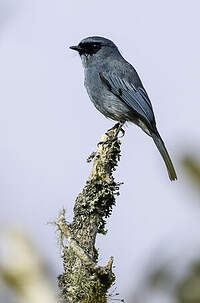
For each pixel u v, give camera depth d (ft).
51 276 8.13
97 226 30.60
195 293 8.04
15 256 8.10
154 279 8.39
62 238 26.50
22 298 7.92
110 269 25.25
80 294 25.18
